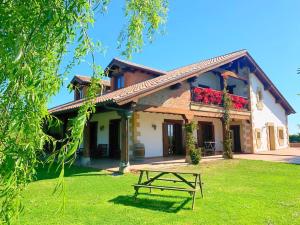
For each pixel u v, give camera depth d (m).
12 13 1.76
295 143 25.28
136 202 6.12
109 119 16.03
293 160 13.38
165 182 8.40
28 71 1.62
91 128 17.42
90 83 2.19
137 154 13.95
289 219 4.91
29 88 1.64
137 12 2.96
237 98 17.12
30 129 1.67
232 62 16.50
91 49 2.12
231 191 7.17
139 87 12.57
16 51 1.60
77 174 9.83
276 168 11.18
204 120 18.20
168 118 16.08
